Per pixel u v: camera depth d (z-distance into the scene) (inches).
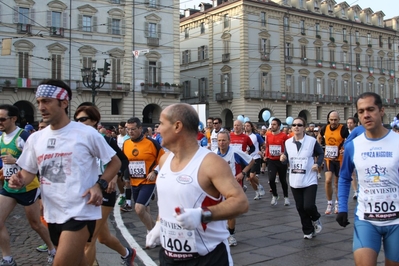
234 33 1784.0
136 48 1526.8
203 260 109.3
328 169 370.6
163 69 1585.9
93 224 148.0
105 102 1461.6
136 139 258.1
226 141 279.6
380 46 2310.5
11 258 209.9
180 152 111.4
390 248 144.7
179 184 107.4
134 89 1517.0
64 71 1392.7
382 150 147.5
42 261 230.4
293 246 258.4
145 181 259.1
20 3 1317.7
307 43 1971.0
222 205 99.7
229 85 1813.5
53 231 150.1
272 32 1835.6
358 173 151.5
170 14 1595.7
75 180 145.3
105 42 1465.3
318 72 2006.6
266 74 1819.6
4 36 1295.5
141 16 1534.2
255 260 230.4
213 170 105.2
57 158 146.4
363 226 147.7
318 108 2015.3
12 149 225.5
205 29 1929.1
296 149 275.7
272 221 336.5
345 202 154.6
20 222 340.5
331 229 303.3
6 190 213.8
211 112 1891.0
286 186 417.4
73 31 1406.3
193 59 1996.8
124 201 409.1
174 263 111.6
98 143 151.3
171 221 109.1
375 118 146.6
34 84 1333.7
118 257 240.4
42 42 1355.8
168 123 110.9
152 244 122.3
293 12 1899.6
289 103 1884.8
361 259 141.6
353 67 2174.0
